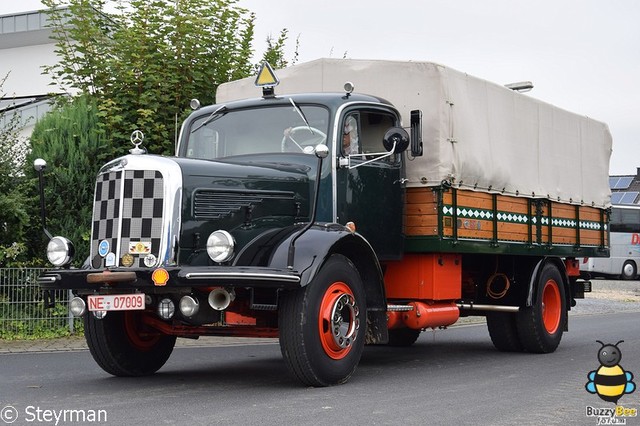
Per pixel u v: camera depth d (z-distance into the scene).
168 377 8.42
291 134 8.75
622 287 31.05
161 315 7.28
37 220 13.36
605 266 37.44
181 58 14.63
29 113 19.95
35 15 27.09
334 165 8.45
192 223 7.32
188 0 14.88
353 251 8.04
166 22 14.66
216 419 6.02
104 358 8.23
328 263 7.53
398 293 9.61
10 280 12.47
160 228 7.20
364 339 7.91
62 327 12.75
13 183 13.41
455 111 9.60
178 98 14.43
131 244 7.26
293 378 7.69
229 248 7.16
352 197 8.62
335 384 7.65
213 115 9.29
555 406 6.68
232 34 15.23
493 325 11.12
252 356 10.58
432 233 9.27
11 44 28.56
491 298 11.07
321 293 7.42
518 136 10.94
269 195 7.91
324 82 10.01
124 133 14.07
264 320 7.85
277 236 7.61
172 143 14.20
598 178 13.09
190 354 10.81
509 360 10.17
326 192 8.38
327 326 7.45
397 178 9.22
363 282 8.15
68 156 13.32
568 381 8.16
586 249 12.63
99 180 7.55
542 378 8.38
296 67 10.16
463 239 9.63
